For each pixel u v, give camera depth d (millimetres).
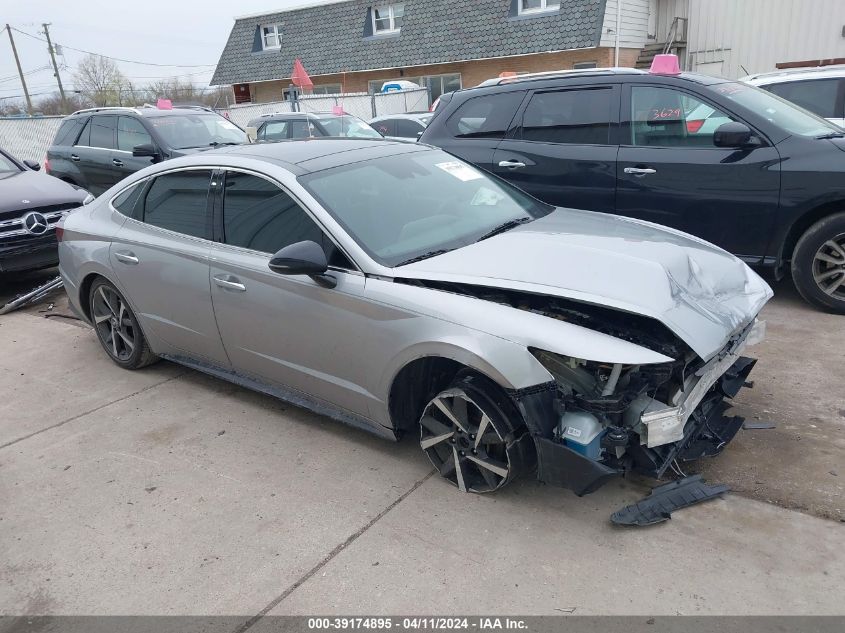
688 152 5188
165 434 3984
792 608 2371
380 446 3672
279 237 3570
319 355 3463
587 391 2752
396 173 3879
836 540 2672
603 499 3053
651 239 3426
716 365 2990
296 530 3018
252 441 3832
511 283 2891
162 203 4293
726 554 2646
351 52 24266
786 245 5129
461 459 3129
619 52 19453
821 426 3488
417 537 2900
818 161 4695
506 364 2740
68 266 4953
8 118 17062
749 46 18109
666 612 2395
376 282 3166
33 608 2693
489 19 21109
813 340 4578
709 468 3199
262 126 13102
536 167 5863
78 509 3312
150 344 4629
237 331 3846
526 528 2898
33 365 5215
